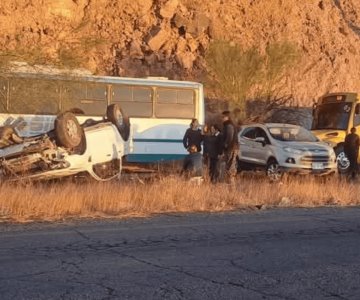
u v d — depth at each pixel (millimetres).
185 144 18031
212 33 34062
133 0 33312
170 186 14703
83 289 7000
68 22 29938
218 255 8906
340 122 23969
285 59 31844
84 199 13242
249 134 21688
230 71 30922
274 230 11156
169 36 33250
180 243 9781
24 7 29391
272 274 7828
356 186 17359
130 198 13844
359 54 38562
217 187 15500
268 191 15625
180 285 7242
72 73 16109
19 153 15484
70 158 15812
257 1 36531
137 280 7438
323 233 10914
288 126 21578
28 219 12086
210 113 30359
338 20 39125
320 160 20031
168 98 21516
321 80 35938
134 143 20797
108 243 9680
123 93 20609
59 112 16984
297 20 37375
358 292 7070
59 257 8602
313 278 7648
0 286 7078
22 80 15227
